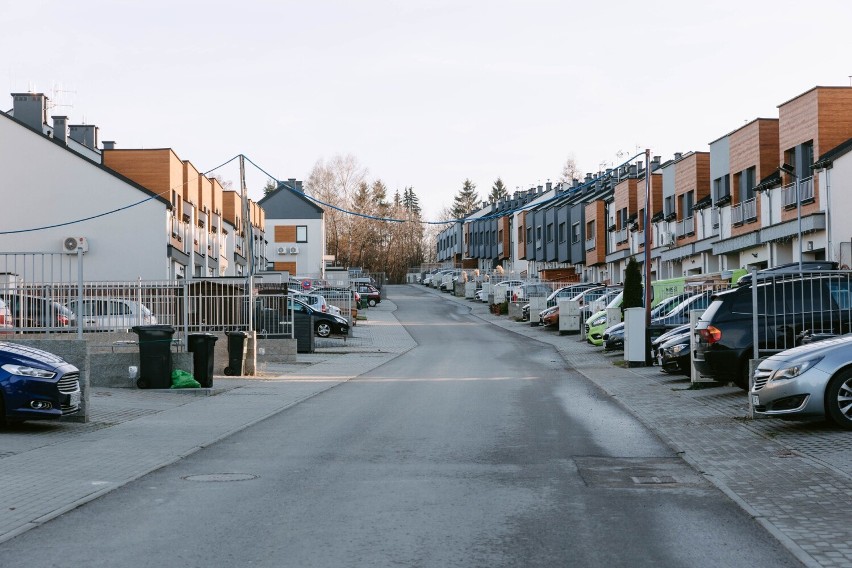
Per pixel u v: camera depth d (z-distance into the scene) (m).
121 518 7.49
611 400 17.02
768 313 15.16
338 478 9.24
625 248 56.94
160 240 41.34
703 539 6.65
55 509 7.77
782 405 11.62
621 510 7.66
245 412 15.47
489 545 6.51
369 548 6.45
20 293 17.42
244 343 23.72
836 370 11.41
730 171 40.03
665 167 51.12
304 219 85.88
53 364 12.83
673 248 48.38
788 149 34.41
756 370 12.23
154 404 16.62
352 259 112.06
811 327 14.73
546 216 77.19
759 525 7.07
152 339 18.86
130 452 11.03
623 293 34.44
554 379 22.06
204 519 7.41
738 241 38.34
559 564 6.01
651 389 18.70
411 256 136.12
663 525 7.10
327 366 27.39
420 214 153.50
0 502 8.08
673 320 25.20
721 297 15.79
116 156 43.09
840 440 10.95
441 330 48.53
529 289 56.75
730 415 13.94
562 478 9.16
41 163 41.00
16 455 10.81
